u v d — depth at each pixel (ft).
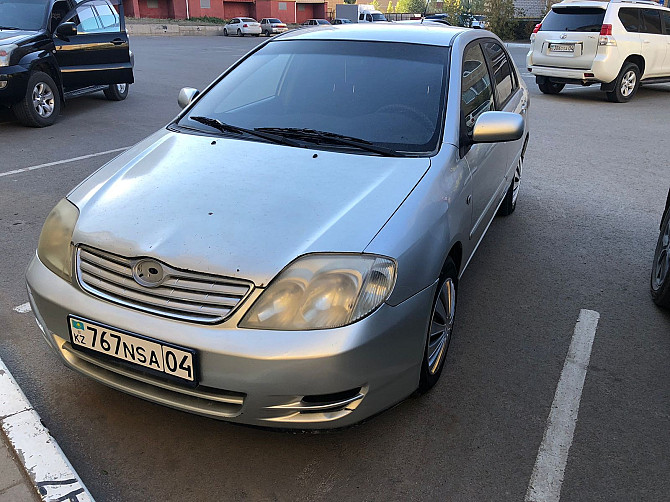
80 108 30.89
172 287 6.97
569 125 30.48
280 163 8.79
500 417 8.77
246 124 10.23
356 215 7.59
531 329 11.24
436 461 7.89
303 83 10.80
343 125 9.85
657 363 10.30
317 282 6.84
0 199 16.71
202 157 9.09
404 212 7.79
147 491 7.23
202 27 128.16
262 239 7.14
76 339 7.42
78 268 7.54
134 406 8.66
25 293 11.66
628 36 36.83
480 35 13.11
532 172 21.94
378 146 9.33
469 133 10.25
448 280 9.12
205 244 7.09
